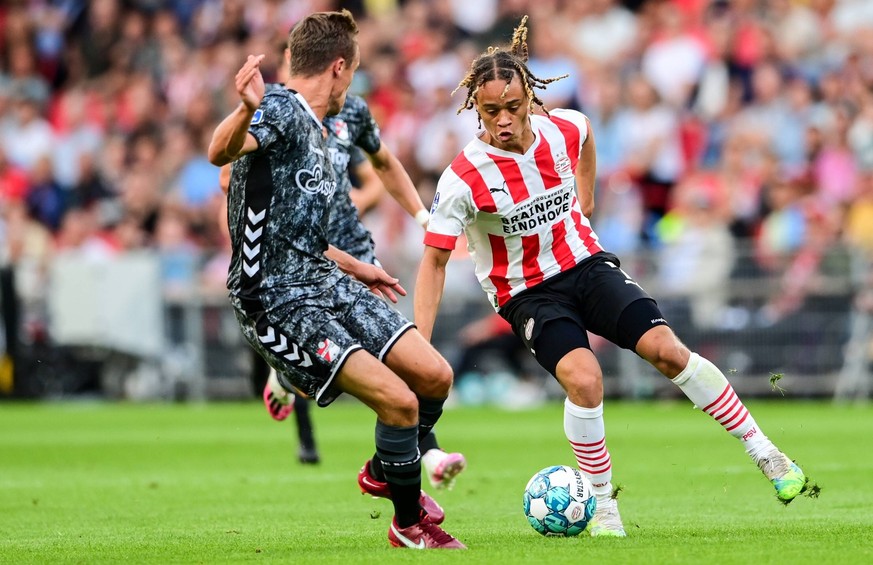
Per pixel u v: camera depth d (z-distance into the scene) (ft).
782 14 216.13
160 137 240.12
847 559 54.29
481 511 81.25
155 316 197.36
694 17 217.56
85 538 69.87
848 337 175.42
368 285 70.13
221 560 58.49
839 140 195.00
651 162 199.21
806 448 119.75
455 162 69.31
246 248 62.90
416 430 61.62
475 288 186.29
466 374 186.80
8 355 197.98
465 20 235.20
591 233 71.46
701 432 139.33
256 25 246.27
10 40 261.44
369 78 225.35
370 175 98.32
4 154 241.14
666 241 190.80
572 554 56.65
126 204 225.15
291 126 62.34
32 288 198.08
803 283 176.55
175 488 97.19
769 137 199.52
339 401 201.67
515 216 69.05
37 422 166.71
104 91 250.57
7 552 63.82
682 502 84.12
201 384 196.95
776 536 64.03
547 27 225.35
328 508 83.71
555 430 145.28
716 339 179.11
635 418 158.71
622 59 218.18
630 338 67.51
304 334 62.08
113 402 198.90
